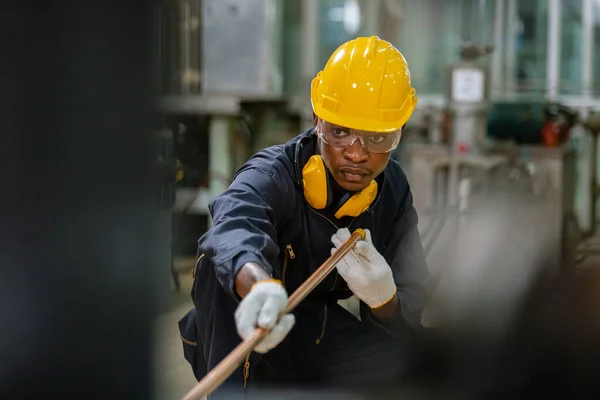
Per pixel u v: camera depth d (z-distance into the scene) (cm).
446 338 213
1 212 279
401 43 802
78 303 289
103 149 290
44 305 285
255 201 229
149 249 307
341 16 794
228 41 627
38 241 283
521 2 797
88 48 282
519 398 192
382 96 236
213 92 629
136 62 294
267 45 627
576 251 621
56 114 279
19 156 277
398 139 238
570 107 747
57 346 286
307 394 252
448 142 640
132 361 295
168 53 527
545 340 195
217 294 234
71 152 283
